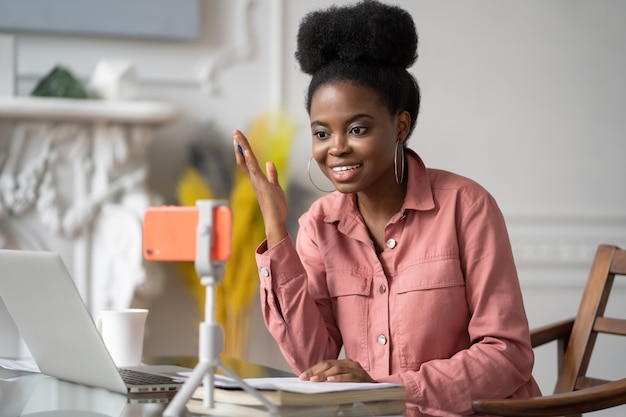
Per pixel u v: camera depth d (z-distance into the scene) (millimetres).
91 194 3330
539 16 3920
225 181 3598
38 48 3469
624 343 4000
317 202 1889
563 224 3951
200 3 3605
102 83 3350
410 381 1505
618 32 3996
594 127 3975
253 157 1646
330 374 1373
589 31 3969
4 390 1395
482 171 3879
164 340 3555
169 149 3615
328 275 1793
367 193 1743
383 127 1633
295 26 3703
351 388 1211
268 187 1651
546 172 3930
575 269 3953
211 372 1095
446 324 1674
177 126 3615
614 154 3994
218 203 1058
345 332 1767
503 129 3893
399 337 1693
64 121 3295
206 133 3623
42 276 1331
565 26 3943
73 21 3451
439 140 3842
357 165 1628
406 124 1715
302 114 3719
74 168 3322
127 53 3557
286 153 3562
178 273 3564
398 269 1720
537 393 1675
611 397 1477
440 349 1684
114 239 3334
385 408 1222
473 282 1660
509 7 3891
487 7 3871
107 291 3330
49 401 1281
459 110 3855
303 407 1169
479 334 1621
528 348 1625
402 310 1692
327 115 1626
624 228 4000
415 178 1734
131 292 3322
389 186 1737
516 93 3902
